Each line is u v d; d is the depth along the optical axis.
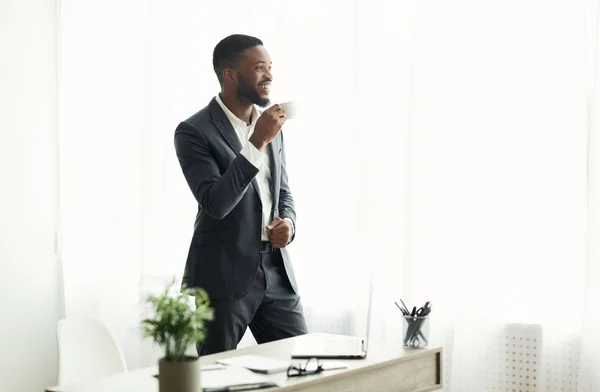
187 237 4.45
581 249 3.45
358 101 4.04
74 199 4.40
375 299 3.98
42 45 4.31
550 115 3.51
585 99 3.45
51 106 4.34
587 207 3.38
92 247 4.45
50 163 4.34
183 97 4.45
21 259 4.22
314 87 4.22
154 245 4.43
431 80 3.79
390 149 3.97
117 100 4.50
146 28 4.48
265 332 3.23
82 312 4.42
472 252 3.68
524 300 3.57
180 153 3.10
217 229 3.09
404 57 3.94
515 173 3.60
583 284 3.44
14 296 4.19
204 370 2.29
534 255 3.55
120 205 4.50
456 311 3.70
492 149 3.65
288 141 4.30
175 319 1.98
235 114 3.22
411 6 3.91
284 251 3.25
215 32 4.44
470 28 3.72
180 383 1.94
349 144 4.14
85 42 4.44
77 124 4.42
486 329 3.63
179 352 1.98
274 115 2.96
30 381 4.25
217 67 3.20
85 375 2.75
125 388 2.13
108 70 4.49
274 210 3.22
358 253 4.04
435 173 3.78
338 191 4.16
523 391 3.55
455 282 3.74
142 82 4.50
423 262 3.80
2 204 4.14
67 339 2.75
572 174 3.46
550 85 3.52
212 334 3.05
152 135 4.46
